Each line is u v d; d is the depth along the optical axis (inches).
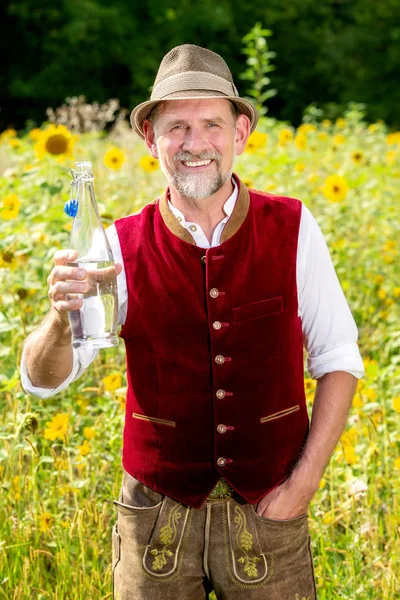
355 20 956.0
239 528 90.8
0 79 788.6
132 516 92.0
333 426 93.3
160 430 91.4
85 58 776.3
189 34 815.7
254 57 338.0
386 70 880.9
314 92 904.9
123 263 92.4
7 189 191.6
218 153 89.0
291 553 92.1
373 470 133.2
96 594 110.3
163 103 90.0
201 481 90.4
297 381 94.3
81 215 85.3
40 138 192.1
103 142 361.1
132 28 787.4
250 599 91.0
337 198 210.7
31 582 110.8
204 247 91.0
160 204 93.5
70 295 81.7
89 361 93.4
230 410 90.3
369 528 120.8
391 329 195.6
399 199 288.5
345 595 111.4
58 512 125.4
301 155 301.1
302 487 91.4
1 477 116.6
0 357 147.9
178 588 91.6
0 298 160.2
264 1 887.1
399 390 147.6
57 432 118.9
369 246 245.3
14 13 772.0
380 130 416.5
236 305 90.2
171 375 90.9
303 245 93.4
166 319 90.4
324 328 94.8
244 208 91.7
